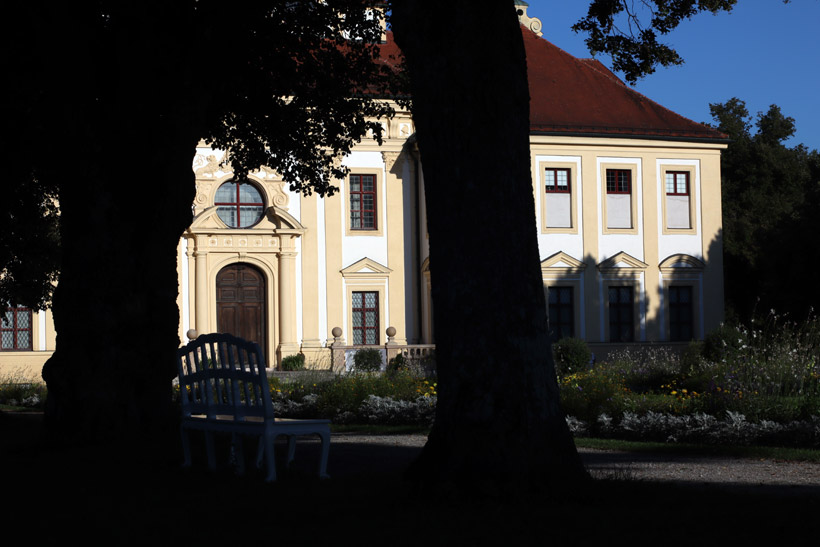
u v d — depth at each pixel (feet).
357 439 44.09
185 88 37.17
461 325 19.51
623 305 134.21
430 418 51.75
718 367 55.36
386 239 131.95
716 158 137.28
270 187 128.06
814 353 51.80
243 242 126.72
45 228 66.13
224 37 38.06
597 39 44.24
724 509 18.40
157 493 22.07
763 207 180.04
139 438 35.04
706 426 40.78
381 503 18.92
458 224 19.62
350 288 130.62
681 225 136.56
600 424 45.57
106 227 35.63
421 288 132.46
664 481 24.72
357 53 53.57
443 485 18.84
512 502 18.37
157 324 36.65
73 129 35.06
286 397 63.87
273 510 18.84
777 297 130.82
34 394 81.76
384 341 131.23
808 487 25.85
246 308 128.06
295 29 48.11
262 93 49.19
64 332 35.53
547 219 131.54
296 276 129.08
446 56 19.74
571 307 131.75
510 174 19.70
